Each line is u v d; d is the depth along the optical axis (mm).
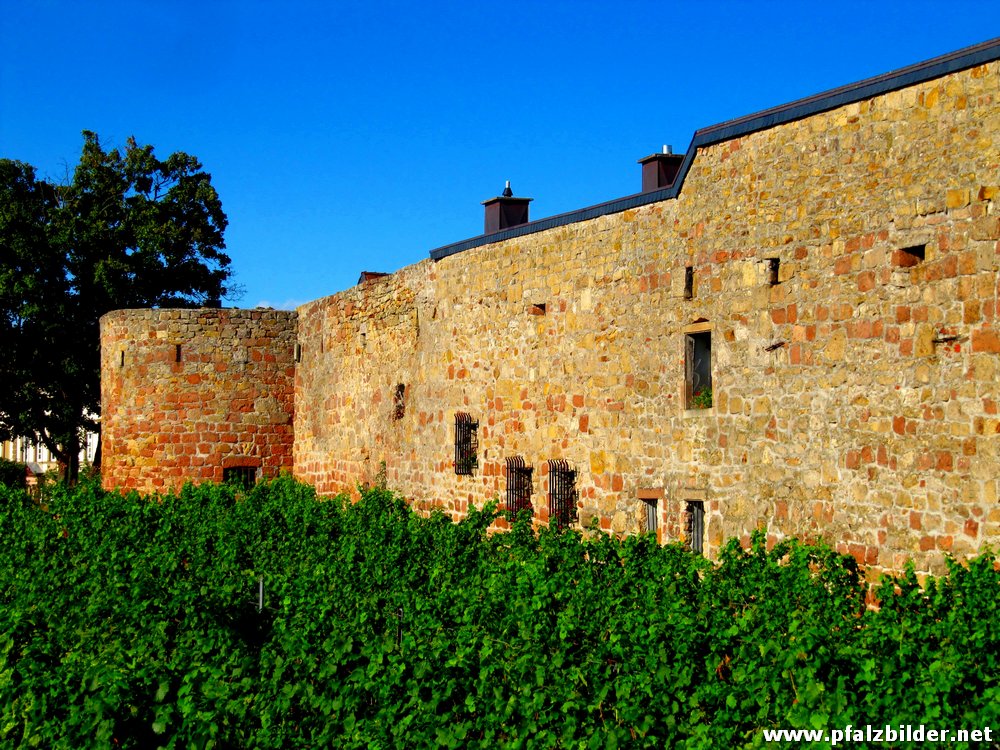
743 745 9234
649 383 16531
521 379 19297
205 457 27453
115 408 27734
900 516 12719
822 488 13633
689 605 11906
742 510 14742
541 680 10320
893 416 12859
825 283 13711
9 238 34875
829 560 12719
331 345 26344
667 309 16250
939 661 8953
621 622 11297
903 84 12828
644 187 17750
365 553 16906
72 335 35719
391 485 23422
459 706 10570
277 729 10875
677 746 9508
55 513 23859
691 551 15000
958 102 12344
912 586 11508
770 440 14375
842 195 13562
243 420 27797
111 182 37562
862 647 9531
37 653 12062
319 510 21094
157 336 27391
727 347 15102
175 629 13750
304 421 27812
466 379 20750
